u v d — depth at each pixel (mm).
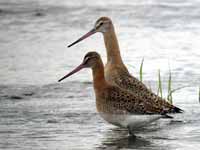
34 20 25328
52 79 18938
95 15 25719
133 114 14031
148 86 17891
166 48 21688
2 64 20391
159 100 14336
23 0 28094
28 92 17750
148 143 13922
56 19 25469
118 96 14180
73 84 18500
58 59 20906
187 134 14477
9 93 17656
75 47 22281
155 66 19859
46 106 16531
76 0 28031
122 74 15719
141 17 25312
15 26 24641
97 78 14547
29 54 21422
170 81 17281
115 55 16219
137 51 21406
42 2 27797
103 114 14438
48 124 15188
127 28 24047
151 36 23078
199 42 22297
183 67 19719
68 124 15195
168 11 25859
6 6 27109
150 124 15250
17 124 15180
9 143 13891
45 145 13766
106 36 16578
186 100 16766
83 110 16203
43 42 22766
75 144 13836
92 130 14836
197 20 24797
